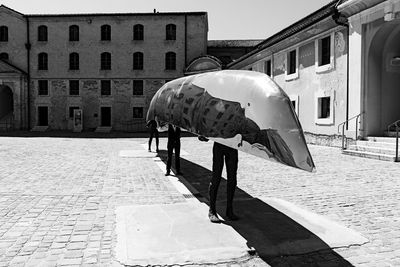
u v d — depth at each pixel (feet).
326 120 52.70
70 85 114.42
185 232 14.23
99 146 58.08
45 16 113.39
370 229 15.20
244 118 13.48
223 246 12.84
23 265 11.59
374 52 44.96
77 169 32.55
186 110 18.04
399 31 42.93
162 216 16.42
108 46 113.60
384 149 38.68
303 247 12.89
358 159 37.88
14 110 113.39
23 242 13.66
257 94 13.21
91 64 113.91
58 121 114.52
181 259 11.80
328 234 14.15
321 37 53.52
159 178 27.89
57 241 13.75
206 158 41.11
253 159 38.86
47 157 42.14
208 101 15.94
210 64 102.68
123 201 20.33
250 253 12.34
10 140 72.49
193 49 113.19
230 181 16.01
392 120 46.32
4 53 114.73
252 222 15.60
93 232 14.80
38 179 27.32
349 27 47.03
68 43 114.01
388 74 45.78
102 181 26.55
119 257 11.93
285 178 27.50
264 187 24.14
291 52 64.34
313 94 56.34
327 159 37.96
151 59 113.60
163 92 25.36
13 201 20.17
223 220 15.87
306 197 21.13
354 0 43.52
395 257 12.24
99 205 19.36
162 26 113.29
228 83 15.17
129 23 113.50
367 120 45.03
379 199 20.47
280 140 11.93
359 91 45.21
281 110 12.36
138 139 77.15
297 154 11.59
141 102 113.60
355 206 19.01
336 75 50.31
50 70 114.01
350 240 13.55
